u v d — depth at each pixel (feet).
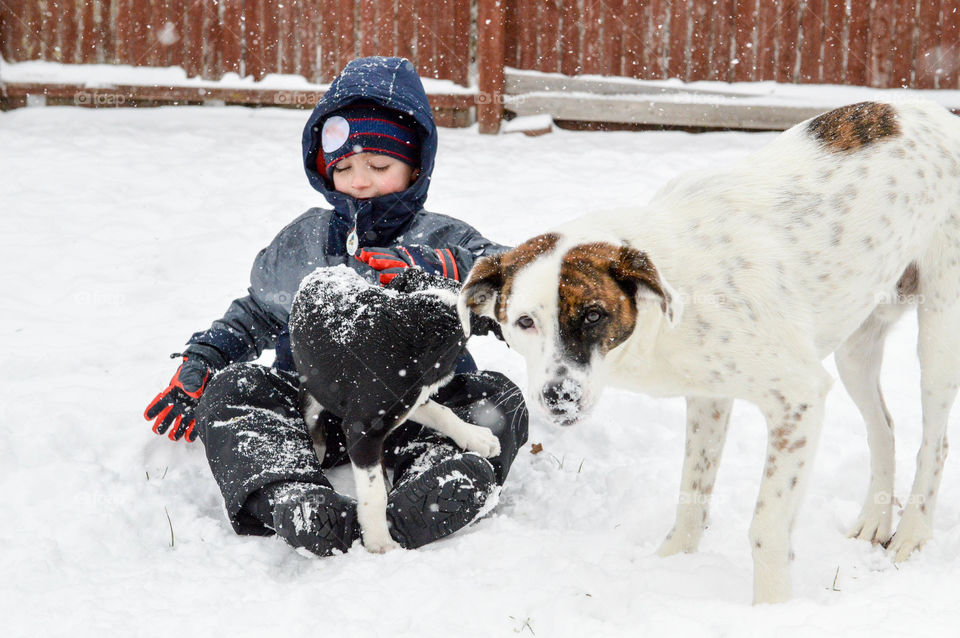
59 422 12.34
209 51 30.78
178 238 20.72
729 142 29.19
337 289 9.90
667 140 29.50
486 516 10.85
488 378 11.64
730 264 8.95
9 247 19.77
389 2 30.12
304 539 9.48
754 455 12.48
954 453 12.31
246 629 8.21
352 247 11.73
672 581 9.16
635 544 10.56
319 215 12.59
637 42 30.40
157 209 22.48
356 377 9.52
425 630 8.25
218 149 27.25
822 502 11.32
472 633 8.22
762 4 29.99
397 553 9.68
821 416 8.95
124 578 9.19
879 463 10.68
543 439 13.03
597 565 9.62
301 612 8.42
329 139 11.89
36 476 11.05
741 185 9.47
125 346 15.52
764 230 9.16
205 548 9.99
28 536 9.86
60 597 8.68
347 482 11.53
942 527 10.74
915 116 10.27
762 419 13.42
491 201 23.09
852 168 9.62
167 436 12.33
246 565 9.64
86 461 11.59
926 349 10.25
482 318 10.20
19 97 30.86
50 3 30.22
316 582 9.28
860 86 30.55
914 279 10.44
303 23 30.58
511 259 8.90
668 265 8.93
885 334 10.87
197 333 12.35
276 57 30.94
